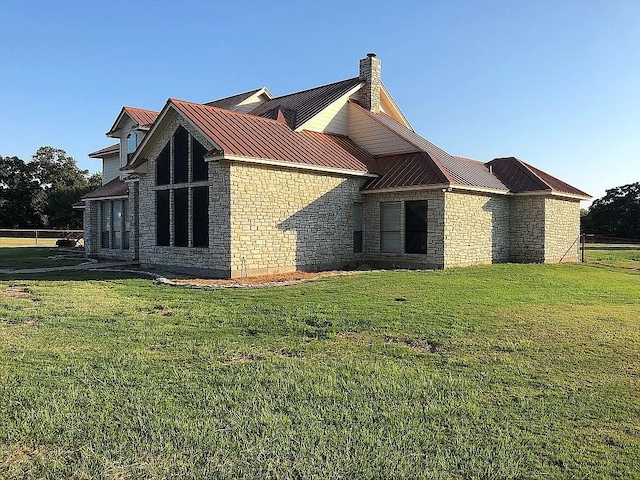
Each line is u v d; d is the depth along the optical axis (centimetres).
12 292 1209
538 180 2156
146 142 1747
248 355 691
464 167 2120
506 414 501
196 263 1598
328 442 438
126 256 2311
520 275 1603
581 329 842
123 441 434
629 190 5441
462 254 1852
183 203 1658
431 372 624
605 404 529
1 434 445
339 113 2167
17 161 7175
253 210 1540
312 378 595
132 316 923
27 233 5497
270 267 1590
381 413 498
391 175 1902
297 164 1625
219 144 1462
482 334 804
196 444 431
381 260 1903
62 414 485
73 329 822
